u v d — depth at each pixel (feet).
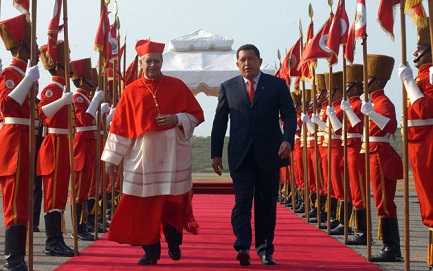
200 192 66.64
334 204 36.58
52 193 25.93
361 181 29.40
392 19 23.41
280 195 56.39
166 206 24.13
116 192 40.01
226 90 24.63
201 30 57.62
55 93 25.52
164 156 23.67
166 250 27.27
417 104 20.17
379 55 26.50
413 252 27.89
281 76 43.73
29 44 22.50
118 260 24.73
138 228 23.52
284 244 29.32
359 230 29.60
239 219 23.53
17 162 21.71
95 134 31.60
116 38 35.99
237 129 24.13
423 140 20.66
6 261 21.84
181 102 24.27
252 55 24.26
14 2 22.39
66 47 24.64
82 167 30.81
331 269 23.03
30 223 20.94
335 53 28.45
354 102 30.37
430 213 20.63
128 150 23.98
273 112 24.23
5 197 21.88
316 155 35.19
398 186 80.07
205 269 22.86
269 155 23.97
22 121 22.00
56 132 25.89
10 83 21.84
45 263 24.29
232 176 24.13
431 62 21.39
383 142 25.43
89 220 34.09
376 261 24.98
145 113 23.73
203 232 33.63
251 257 25.53
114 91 35.70
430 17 19.35
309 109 44.73
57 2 25.67
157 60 24.17
